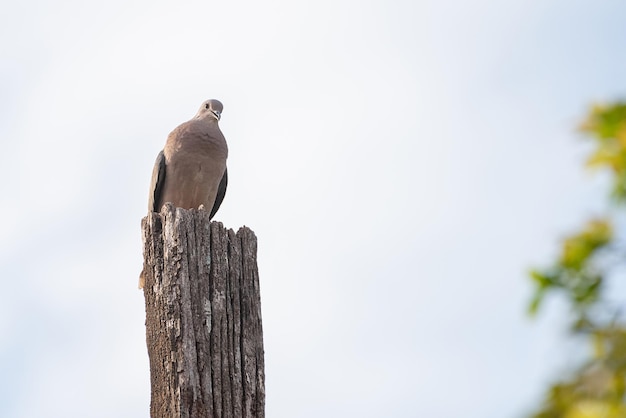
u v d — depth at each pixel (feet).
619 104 17.53
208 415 35.86
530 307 17.78
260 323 38.09
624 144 17.37
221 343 36.96
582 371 16.79
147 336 38.04
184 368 36.22
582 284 17.26
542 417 16.90
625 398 16.37
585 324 16.92
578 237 17.40
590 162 17.65
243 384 36.86
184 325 36.73
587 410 16.51
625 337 16.53
